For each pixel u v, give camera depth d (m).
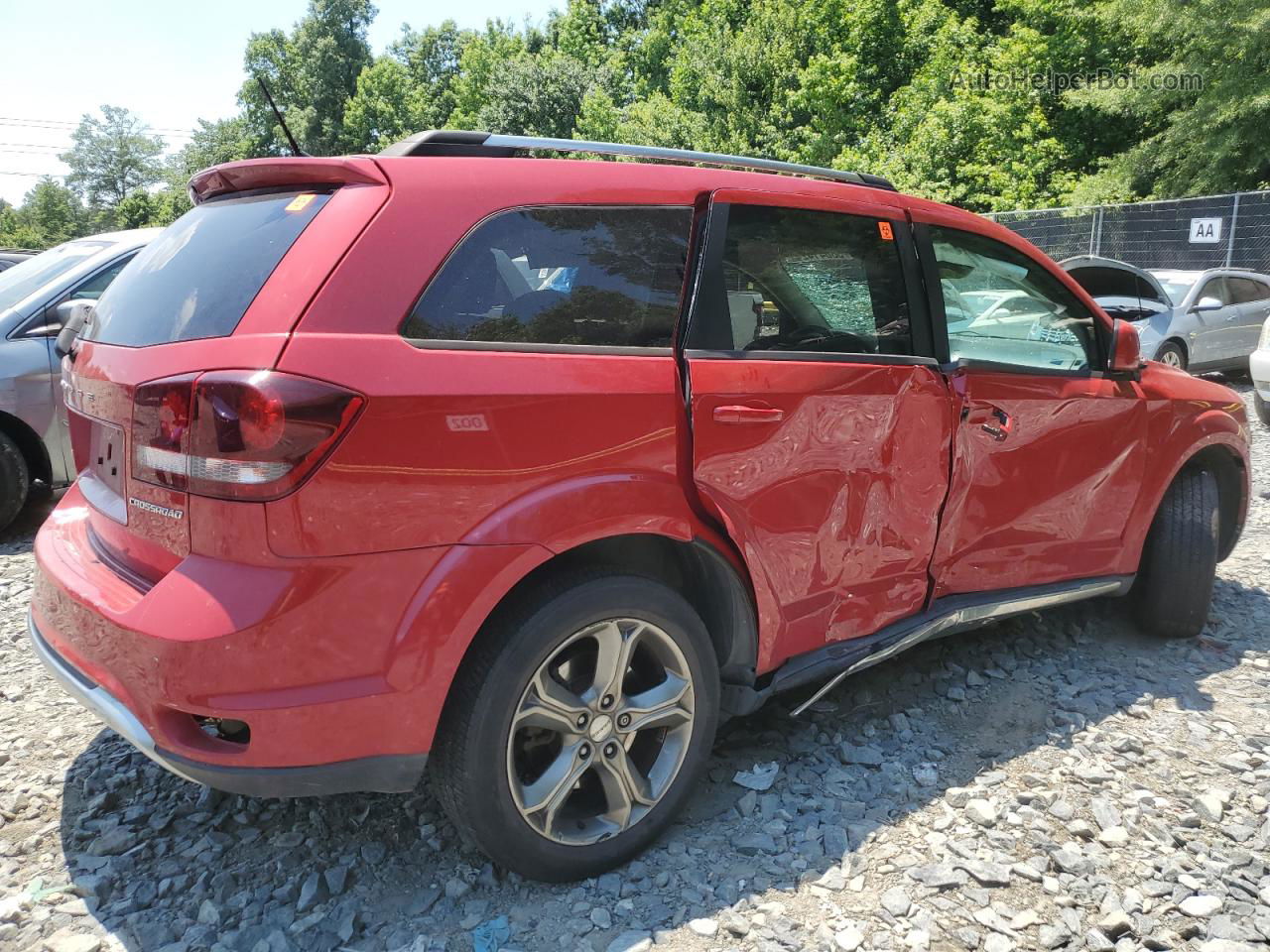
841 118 26.17
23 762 3.03
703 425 2.48
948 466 3.11
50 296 5.67
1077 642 4.00
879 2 27.45
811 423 2.71
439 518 2.09
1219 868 2.50
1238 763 3.01
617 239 2.47
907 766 3.00
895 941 2.22
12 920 2.28
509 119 49.31
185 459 2.02
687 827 2.67
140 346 2.28
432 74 76.94
